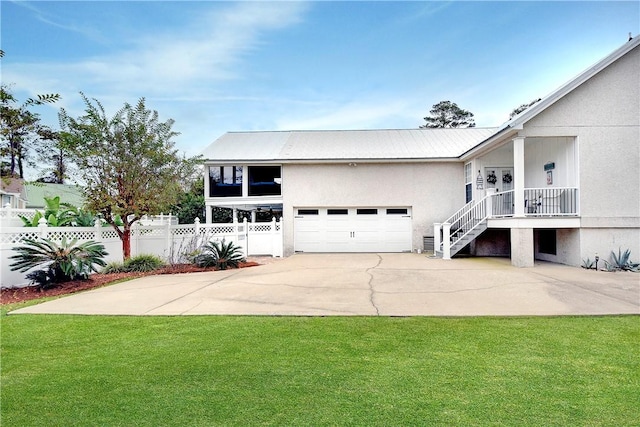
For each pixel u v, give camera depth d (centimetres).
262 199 1716
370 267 1180
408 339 490
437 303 691
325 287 853
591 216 1176
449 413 306
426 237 1686
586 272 1063
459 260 1370
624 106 1179
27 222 1106
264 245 1614
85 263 940
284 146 1858
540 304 679
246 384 363
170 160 1209
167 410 317
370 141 1917
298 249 1734
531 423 291
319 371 391
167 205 1228
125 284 935
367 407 317
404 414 305
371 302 702
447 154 1686
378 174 1694
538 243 1431
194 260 1212
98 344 488
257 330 538
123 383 371
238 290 830
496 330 526
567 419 296
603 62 1154
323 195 1702
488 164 1559
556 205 1282
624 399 327
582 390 345
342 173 1700
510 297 738
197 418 303
